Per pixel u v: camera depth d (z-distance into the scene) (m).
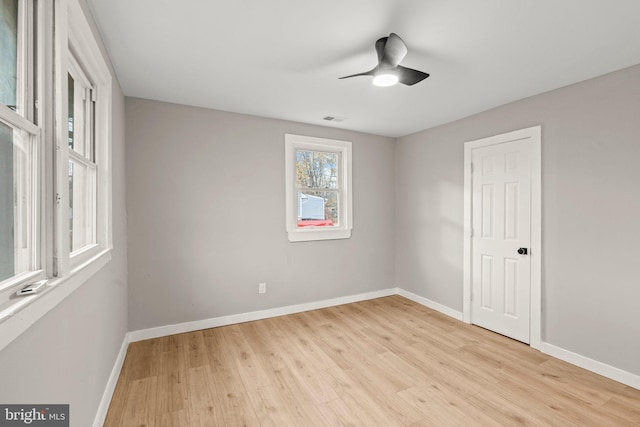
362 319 3.50
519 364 2.50
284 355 2.63
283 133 3.59
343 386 2.18
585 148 2.44
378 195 4.33
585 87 2.45
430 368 2.43
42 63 1.07
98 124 1.89
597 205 2.37
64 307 1.18
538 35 1.83
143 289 2.91
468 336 3.04
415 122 3.68
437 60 2.15
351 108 3.18
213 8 1.60
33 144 1.03
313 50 2.03
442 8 1.58
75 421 1.30
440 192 3.79
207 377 2.28
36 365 0.94
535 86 2.59
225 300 3.29
